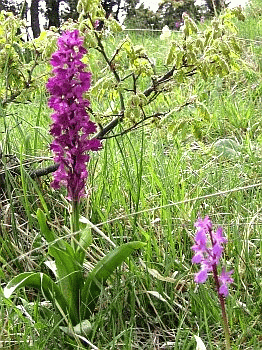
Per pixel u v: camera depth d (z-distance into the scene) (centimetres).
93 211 59
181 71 56
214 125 90
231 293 49
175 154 75
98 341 43
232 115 92
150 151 70
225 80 113
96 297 46
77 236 45
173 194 62
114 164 63
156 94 60
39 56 66
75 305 45
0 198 61
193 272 52
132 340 45
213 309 45
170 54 56
